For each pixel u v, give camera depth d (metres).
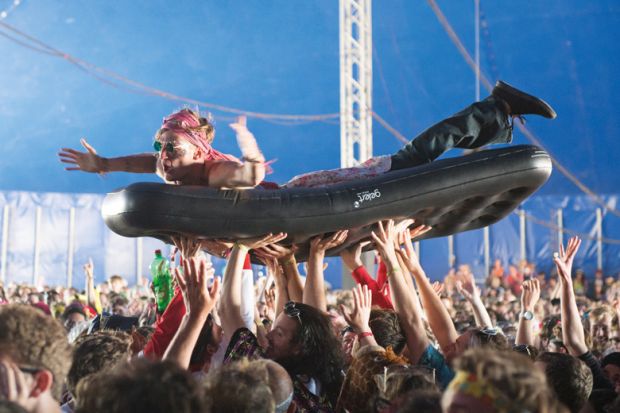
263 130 25.33
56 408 2.25
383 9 25.31
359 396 3.26
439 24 25.31
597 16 25.39
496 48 25.64
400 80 25.20
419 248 23.05
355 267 4.82
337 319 5.32
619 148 24.72
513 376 1.87
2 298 9.66
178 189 4.09
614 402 3.21
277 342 3.52
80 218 22.69
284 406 2.85
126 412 1.91
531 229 23.25
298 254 4.75
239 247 4.12
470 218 5.03
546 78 25.38
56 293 10.84
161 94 21.22
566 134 24.92
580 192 24.17
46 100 25.39
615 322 6.81
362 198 4.37
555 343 5.55
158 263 4.49
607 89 25.11
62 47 25.50
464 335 3.80
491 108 4.82
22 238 22.45
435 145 4.74
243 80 25.84
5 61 25.30
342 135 16.61
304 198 4.28
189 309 3.06
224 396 2.41
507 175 4.66
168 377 1.95
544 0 25.41
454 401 1.89
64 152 4.42
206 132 4.23
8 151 24.97
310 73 25.69
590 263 23.27
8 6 25.09
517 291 21.28
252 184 4.04
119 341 3.27
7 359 2.18
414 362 3.86
